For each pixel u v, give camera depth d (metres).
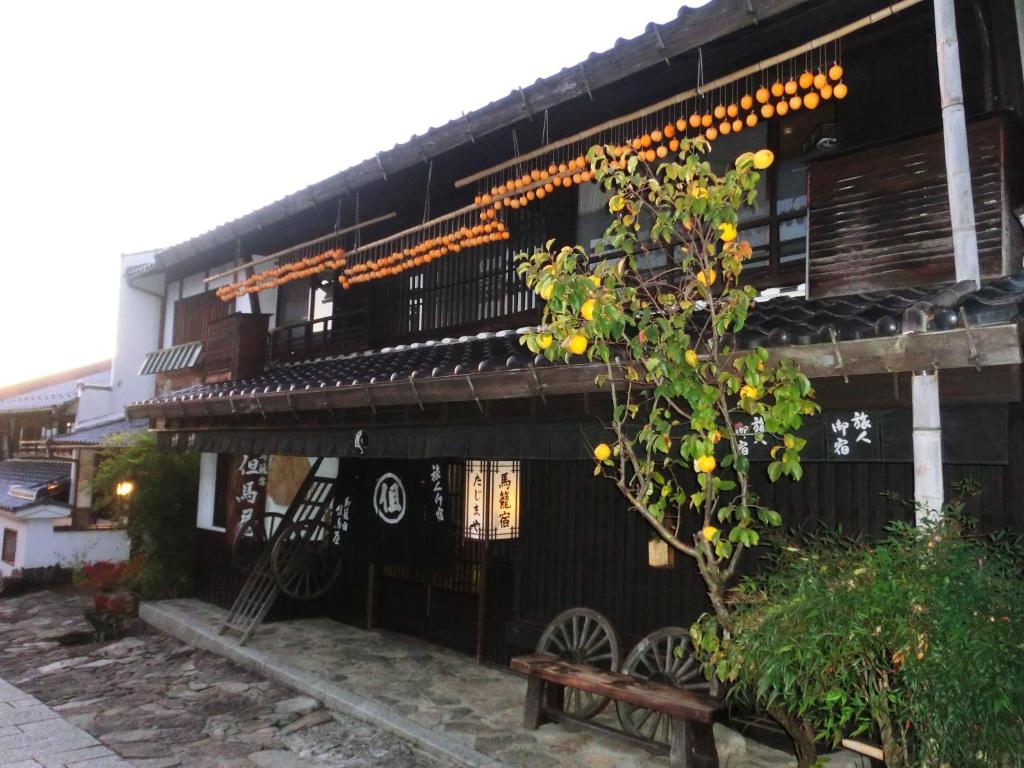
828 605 3.59
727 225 4.45
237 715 7.74
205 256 14.45
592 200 8.77
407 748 6.73
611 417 5.92
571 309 4.77
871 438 4.55
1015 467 4.99
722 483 4.57
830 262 6.07
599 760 6.17
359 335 11.56
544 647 7.38
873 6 6.10
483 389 6.40
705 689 6.16
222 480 12.98
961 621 3.25
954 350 3.95
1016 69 6.02
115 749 6.80
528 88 7.16
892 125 6.43
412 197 10.53
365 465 9.61
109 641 11.84
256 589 10.98
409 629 10.38
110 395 18.61
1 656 10.84
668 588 7.09
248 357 12.58
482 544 9.20
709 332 5.40
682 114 7.59
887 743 3.80
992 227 5.38
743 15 5.65
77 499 17.38
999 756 3.20
